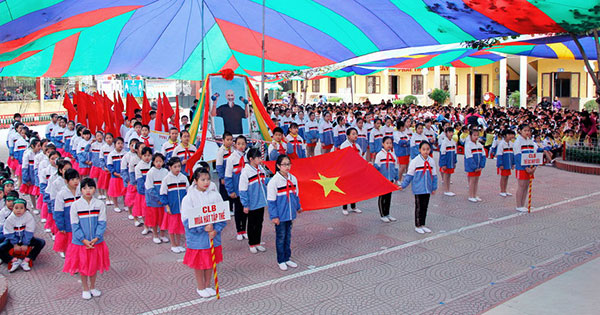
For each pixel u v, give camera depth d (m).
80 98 15.75
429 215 11.08
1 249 8.00
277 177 7.91
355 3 11.80
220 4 14.16
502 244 9.02
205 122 11.32
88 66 17.27
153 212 9.22
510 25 11.56
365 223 10.55
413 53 19.83
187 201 6.95
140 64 18.42
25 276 7.85
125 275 7.80
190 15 15.34
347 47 15.34
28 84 36.31
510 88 39.12
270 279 7.56
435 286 7.21
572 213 11.09
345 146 11.63
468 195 12.97
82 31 14.11
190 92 37.94
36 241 8.28
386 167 11.12
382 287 7.20
